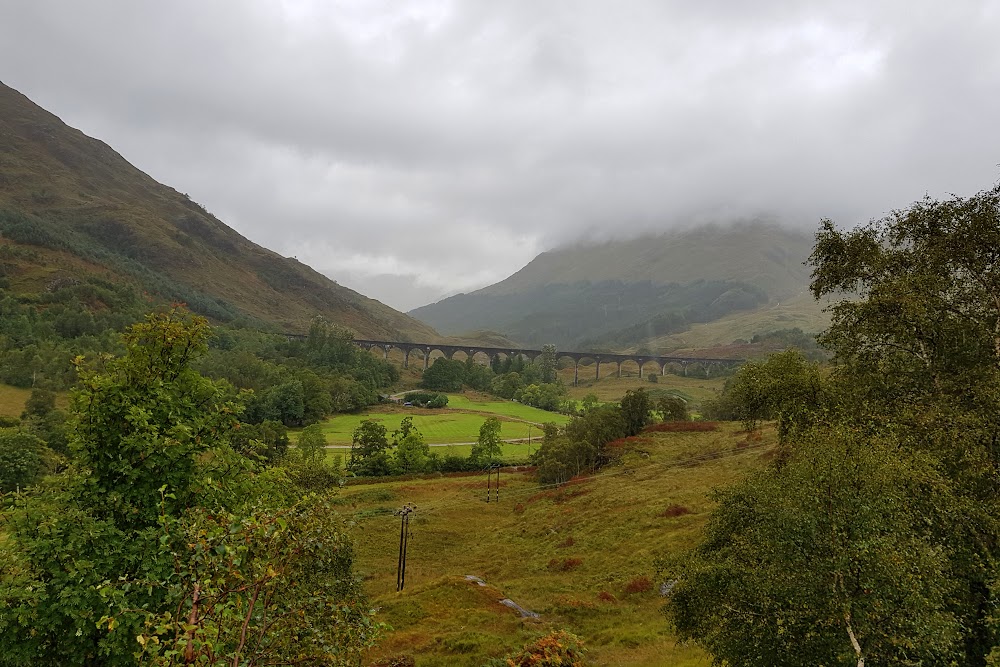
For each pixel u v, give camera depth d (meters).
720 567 14.54
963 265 22.94
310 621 9.12
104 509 12.84
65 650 11.08
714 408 122.88
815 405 24.92
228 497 13.73
